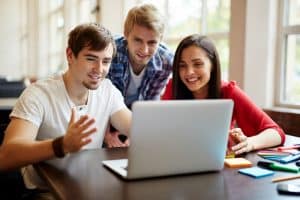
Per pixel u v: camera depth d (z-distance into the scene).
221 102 1.13
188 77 1.74
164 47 2.24
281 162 1.32
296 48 2.74
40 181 1.49
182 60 1.75
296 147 1.55
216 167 1.19
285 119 2.42
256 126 1.70
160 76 2.20
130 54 2.02
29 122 1.38
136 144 1.05
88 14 5.35
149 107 1.03
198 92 1.82
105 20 4.81
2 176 1.74
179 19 3.87
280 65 2.73
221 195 1.00
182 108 1.08
